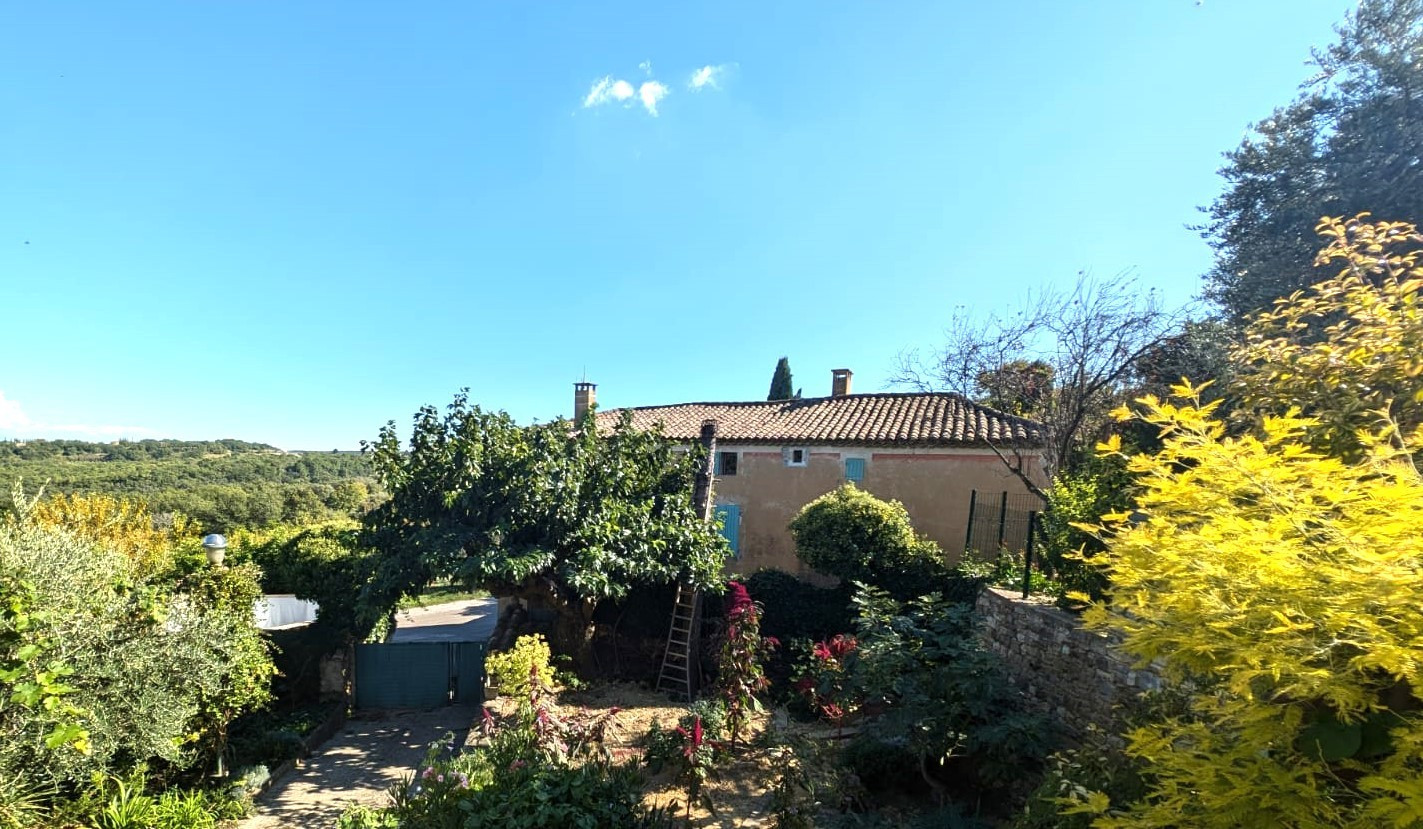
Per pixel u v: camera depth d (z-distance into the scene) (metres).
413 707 11.36
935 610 6.85
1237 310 10.23
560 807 4.45
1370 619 1.76
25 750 5.14
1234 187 11.88
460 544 9.31
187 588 8.26
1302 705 2.03
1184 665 2.29
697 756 5.94
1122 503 5.49
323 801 7.44
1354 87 10.38
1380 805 1.71
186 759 6.91
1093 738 4.83
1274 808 2.02
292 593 11.45
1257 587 2.02
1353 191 9.53
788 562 14.43
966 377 13.04
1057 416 11.16
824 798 5.74
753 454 14.88
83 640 5.77
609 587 9.60
